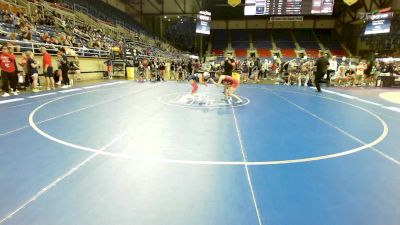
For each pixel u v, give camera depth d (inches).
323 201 118.1
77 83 594.6
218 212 108.9
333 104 385.1
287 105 368.8
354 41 1503.4
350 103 397.7
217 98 416.8
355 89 610.5
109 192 122.5
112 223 100.4
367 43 1364.4
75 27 823.7
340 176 143.4
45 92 429.4
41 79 515.2
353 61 1196.5
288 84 712.4
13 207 108.6
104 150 174.7
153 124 244.4
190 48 1813.5
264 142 200.4
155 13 1519.4
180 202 115.9
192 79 422.9
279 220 104.0
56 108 304.7
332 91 559.5
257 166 155.2
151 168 149.3
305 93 514.0
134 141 194.9
